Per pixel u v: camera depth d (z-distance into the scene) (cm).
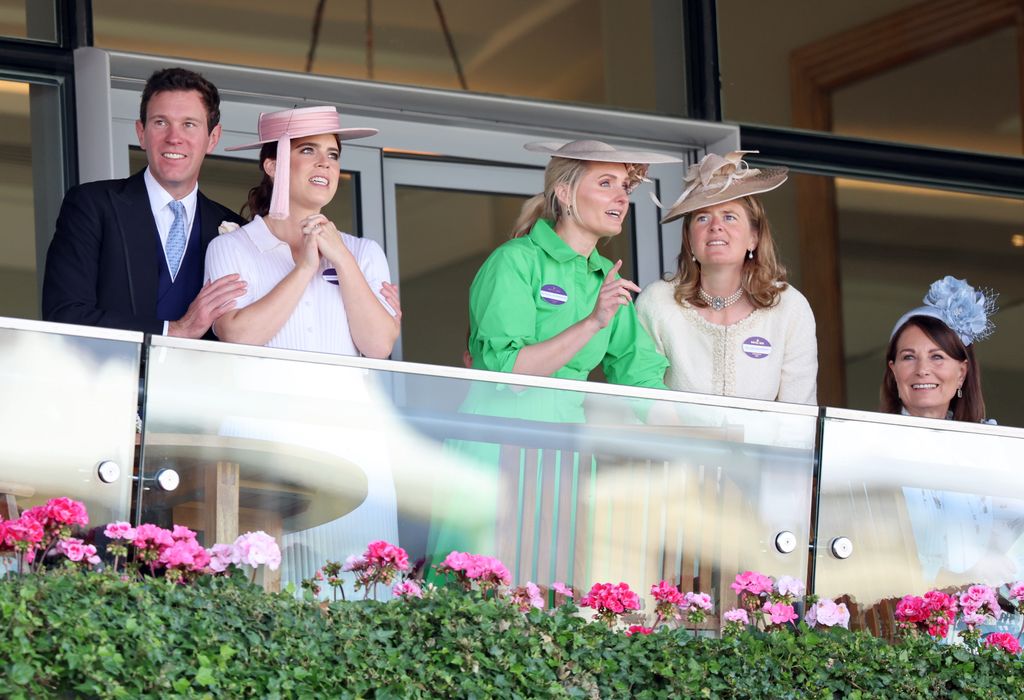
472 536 1611
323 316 1739
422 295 2555
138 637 1352
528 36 2644
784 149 2770
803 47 2805
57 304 1744
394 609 1527
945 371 2048
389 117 2555
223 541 1518
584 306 1889
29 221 2330
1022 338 2931
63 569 1441
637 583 1670
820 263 2802
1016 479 1847
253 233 1772
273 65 2491
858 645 1677
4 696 1268
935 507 1805
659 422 1703
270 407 1555
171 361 1527
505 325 1817
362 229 2517
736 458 1728
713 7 2727
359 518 1570
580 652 1561
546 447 1655
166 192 1836
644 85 2702
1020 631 1817
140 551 1480
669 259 2694
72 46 2358
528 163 2642
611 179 1888
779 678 1609
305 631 1455
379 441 1590
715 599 1698
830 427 1769
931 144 2888
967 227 2912
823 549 1748
